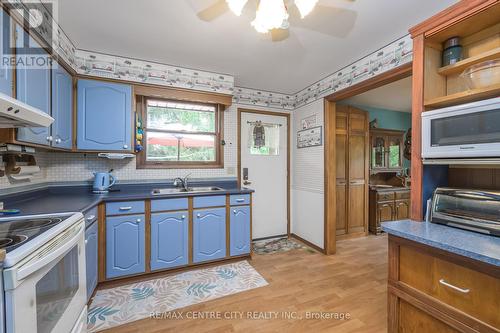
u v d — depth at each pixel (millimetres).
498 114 1084
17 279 735
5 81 1218
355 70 2469
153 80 2490
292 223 3691
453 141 1253
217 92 2777
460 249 974
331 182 2982
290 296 1999
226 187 3145
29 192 1955
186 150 2961
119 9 1618
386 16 1702
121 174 2611
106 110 2309
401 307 1274
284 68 2635
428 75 1461
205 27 1838
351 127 3572
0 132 1292
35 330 845
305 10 1227
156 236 2301
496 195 1137
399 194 3938
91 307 1831
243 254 2719
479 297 950
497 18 1263
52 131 1768
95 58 2270
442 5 1580
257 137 3432
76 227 1242
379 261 2742
